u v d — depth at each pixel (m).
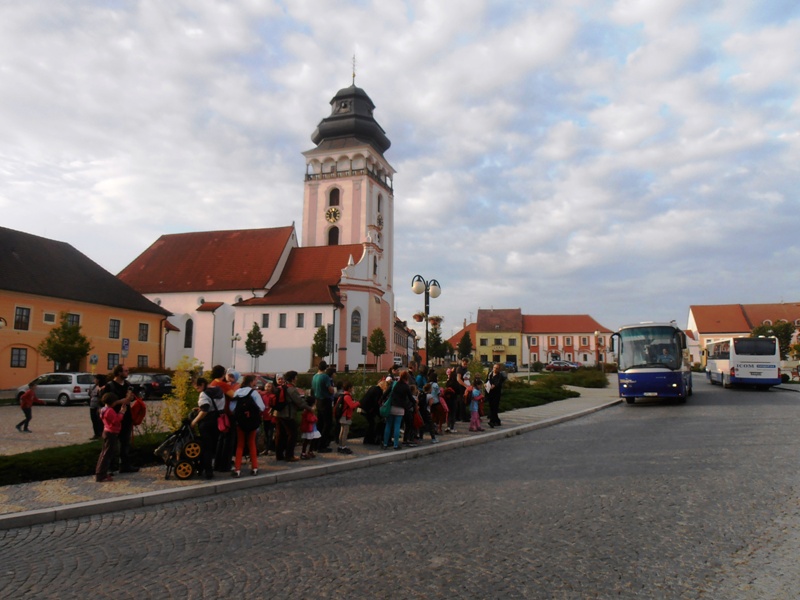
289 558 6.29
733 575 5.50
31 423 19.42
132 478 10.62
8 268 37.97
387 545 6.64
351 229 67.94
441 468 11.91
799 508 7.79
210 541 7.07
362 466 12.46
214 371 11.09
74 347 35.28
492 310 120.31
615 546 6.39
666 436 15.35
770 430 15.84
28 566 6.28
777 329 86.25
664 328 25.86
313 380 14.10
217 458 11.20
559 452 13.39
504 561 6.00
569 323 116.62
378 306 61.69
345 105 73.06
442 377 37.69
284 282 61.72
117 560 6.42
